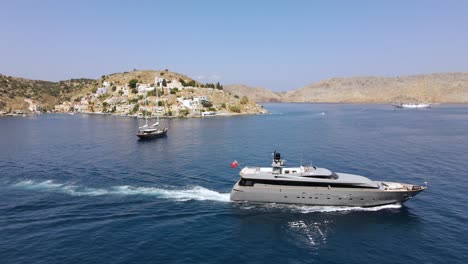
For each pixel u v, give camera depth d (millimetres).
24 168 77125
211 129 164375
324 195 49750
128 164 80875
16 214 48625
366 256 37188
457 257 36844
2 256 36906
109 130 163250
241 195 52156
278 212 48875
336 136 132250
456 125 175625
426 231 43000
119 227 44312
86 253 37594
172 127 175750
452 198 55094
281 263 35844
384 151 96875
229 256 37156
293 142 116688
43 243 39844
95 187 61750
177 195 57000
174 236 41781
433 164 79688
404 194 49781
